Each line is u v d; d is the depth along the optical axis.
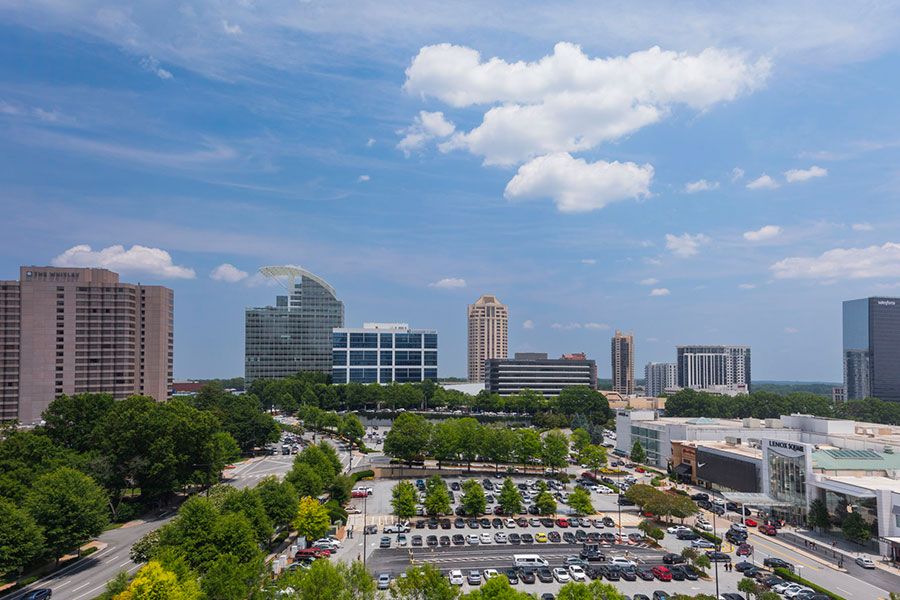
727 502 172.25
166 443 158.12
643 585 108.38
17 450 151.00
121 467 156.88
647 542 135.62
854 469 149.00
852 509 135.12
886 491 127.12
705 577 112.19
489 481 199.50
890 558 123.88
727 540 136.12
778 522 151.75
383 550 129.00
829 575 113.62
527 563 119.06
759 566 118.75
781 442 158.88
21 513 107.56
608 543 135.12
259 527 116.06
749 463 172.12
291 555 122.81
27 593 100.50
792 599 101.94
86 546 128.88
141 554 105.19
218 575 82.94
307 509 128.00
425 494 178.62
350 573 85.12
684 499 147.50
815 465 148.88
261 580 88.81
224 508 117.12
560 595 81.00
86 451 174.62
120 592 81.31
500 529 145.88
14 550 102.38
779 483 158.88
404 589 84.62
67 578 109.88
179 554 94.06
